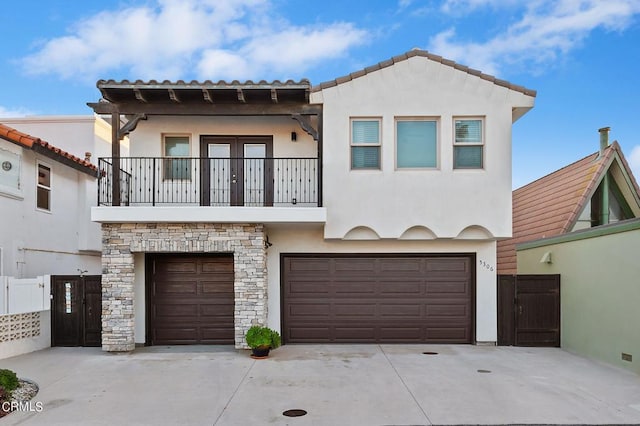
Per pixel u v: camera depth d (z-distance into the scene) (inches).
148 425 236.8
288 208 402.9
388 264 454.0
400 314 451.5
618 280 357.1
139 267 442.6
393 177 425.4
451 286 452.1
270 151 471.2
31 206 491.2
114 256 408.5
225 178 464.1
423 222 422.6
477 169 428.8
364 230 431.8
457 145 431.2
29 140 461.7
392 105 428.5
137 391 293.4
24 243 477.7
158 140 463.5
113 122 423.2
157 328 448.1
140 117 425.1
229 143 471.5
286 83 406.3
